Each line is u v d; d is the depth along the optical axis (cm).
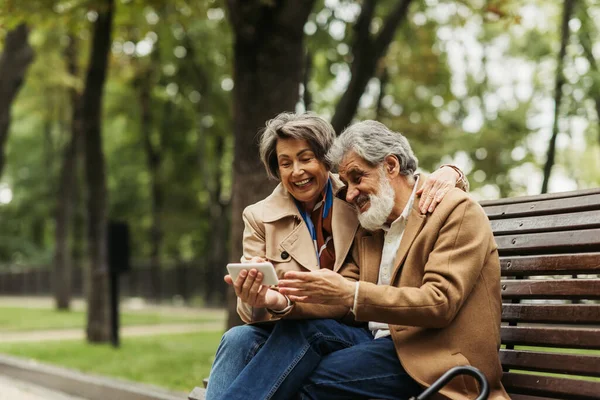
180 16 1072
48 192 3544
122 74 1884
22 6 872
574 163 1517
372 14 812
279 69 663
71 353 947
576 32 953
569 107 958
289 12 659
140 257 3369
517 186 1372
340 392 295
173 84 2258
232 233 661
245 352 308
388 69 1413
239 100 666
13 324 1562
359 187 300
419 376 281
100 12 1020
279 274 324
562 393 282
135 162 3106
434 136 1377
